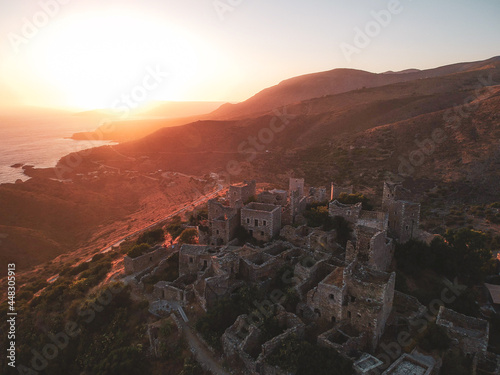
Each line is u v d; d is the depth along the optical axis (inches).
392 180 4963.1
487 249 2146.9
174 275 2033.7
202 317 1578.5
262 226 2269.9
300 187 3127.5
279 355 1299.2
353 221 2142.0
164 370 1464.1
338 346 1264.8
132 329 1694.1
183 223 3110.2
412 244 2055.9
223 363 1397.6
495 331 1708.9
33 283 2728.8
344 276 1446.9
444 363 1304.1
